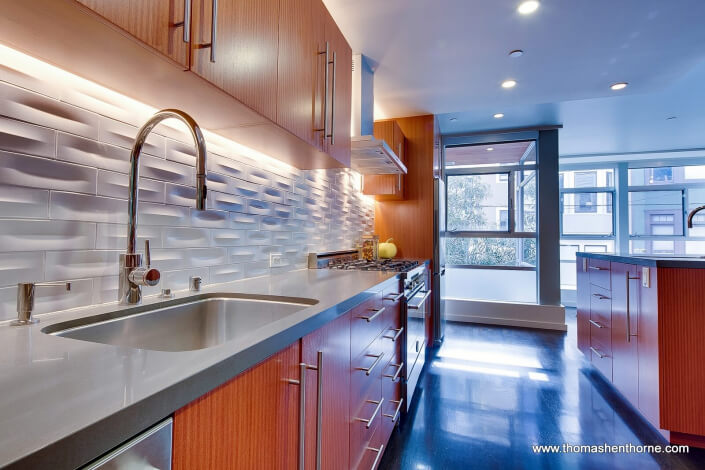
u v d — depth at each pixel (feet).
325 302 3.44
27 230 2.53
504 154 15.10
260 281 5.04
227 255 4.75
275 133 4.28
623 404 7.43
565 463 5.47
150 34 2.29
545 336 12.57
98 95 3.02
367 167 9.00
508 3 5.89
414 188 11.60
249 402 2.04
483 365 9.68
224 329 3.98
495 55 7.54
